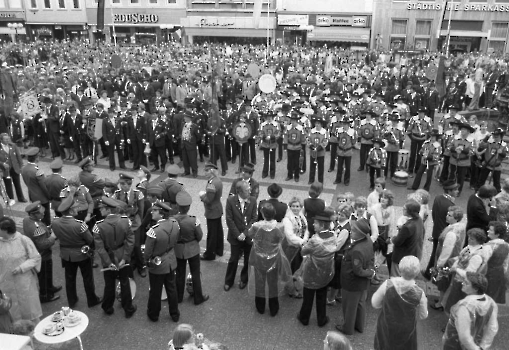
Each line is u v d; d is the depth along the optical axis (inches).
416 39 1829.5
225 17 1929.1
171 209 304.7
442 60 892.6
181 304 314.7
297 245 299.3
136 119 583.5
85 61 1293.1
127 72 987.3
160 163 637.3
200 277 331.6
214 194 359.6
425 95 792.3
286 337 279.1
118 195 338.0
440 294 301.3
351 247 262.5
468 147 506.9
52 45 1615.4
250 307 312.2
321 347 269.6
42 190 398.9
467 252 263.6
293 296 326.0
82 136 618.5
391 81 976.9
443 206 327.0
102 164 629.6
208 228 368.5
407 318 208.5
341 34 1866.4
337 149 554.6
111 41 2022.6
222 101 848.9
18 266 266.7
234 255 328.2
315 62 1323.8
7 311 235.3
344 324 277.6
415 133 581.6
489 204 335.9
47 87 799.1
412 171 600.7
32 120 668.7
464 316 196.1
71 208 295.3
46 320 241.6
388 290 211.3
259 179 575.2
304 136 556.1
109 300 295.6
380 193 348.8
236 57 1366.9
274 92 794.2
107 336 278.5
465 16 1761.8
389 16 1828.2
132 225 339.0
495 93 959.0
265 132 561.9
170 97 850.1
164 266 278.7
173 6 1995.6
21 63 1396.4
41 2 2113.7
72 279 302.0
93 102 701.9
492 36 1760.6
